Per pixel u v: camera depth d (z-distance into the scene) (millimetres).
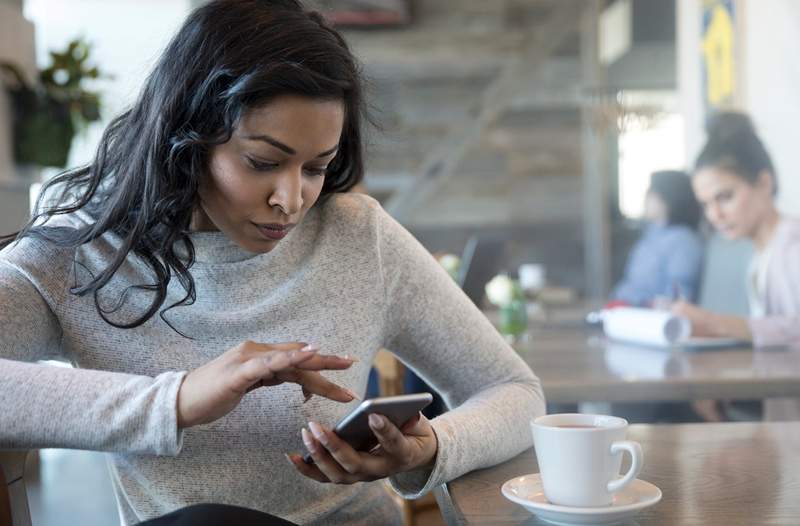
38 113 3738
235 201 967
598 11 7273
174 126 981
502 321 2412
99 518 3020
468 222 7379
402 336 1184
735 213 3178
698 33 4285
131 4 7090
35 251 1059
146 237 1037
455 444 953
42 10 7016
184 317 1081
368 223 1166
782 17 3404
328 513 1095
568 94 7344
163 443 858
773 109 3516
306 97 919
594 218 7094
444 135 7383
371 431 873
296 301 1105
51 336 1078
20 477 993
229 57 945
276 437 1057
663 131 5215
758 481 925
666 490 902
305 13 1029
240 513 875
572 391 1613
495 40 7340
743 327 2121
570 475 803
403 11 7191
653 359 1894
